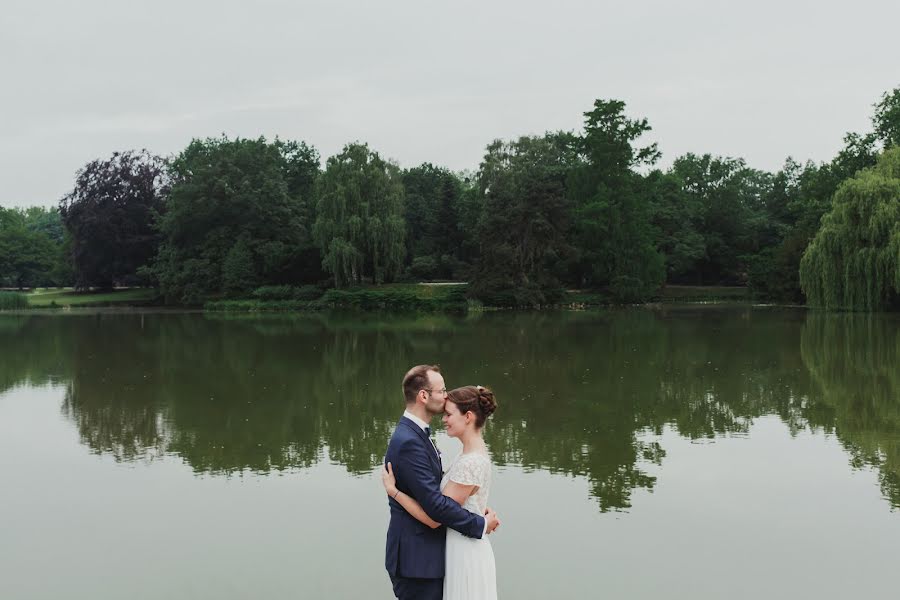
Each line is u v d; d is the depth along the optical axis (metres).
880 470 12.59
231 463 13.53
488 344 33.19
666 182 82.06
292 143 87.75
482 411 5.09
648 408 18.05
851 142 61.91
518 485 11.93
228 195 70.12
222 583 8.48
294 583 8.45
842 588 8.15
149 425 16.83
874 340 31.41
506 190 68.38
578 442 14.72
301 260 68.56
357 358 28.73
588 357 27.89
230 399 20.06
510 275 62.75
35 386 22.55
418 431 4.98
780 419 16.66
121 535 10.01
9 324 48.62
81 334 40.50
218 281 69.88
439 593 5.03
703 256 78.94
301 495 11.59
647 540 9.57
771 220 84.69
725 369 24.28
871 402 18.39
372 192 65.38
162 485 12.22
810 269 45.78
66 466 13.48
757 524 10.12
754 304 64.94
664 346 31.14
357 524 10.28
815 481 12.01
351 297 62.81
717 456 13.60
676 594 8.02
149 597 8.15
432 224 79.00
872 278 43.19
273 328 43.94
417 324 46.19
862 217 43.62
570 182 70.44
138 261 79.56
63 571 8.87
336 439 15.34
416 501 4.90
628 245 66.19
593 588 8.20
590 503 11.03
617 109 68.44
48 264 96.62
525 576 8.52
